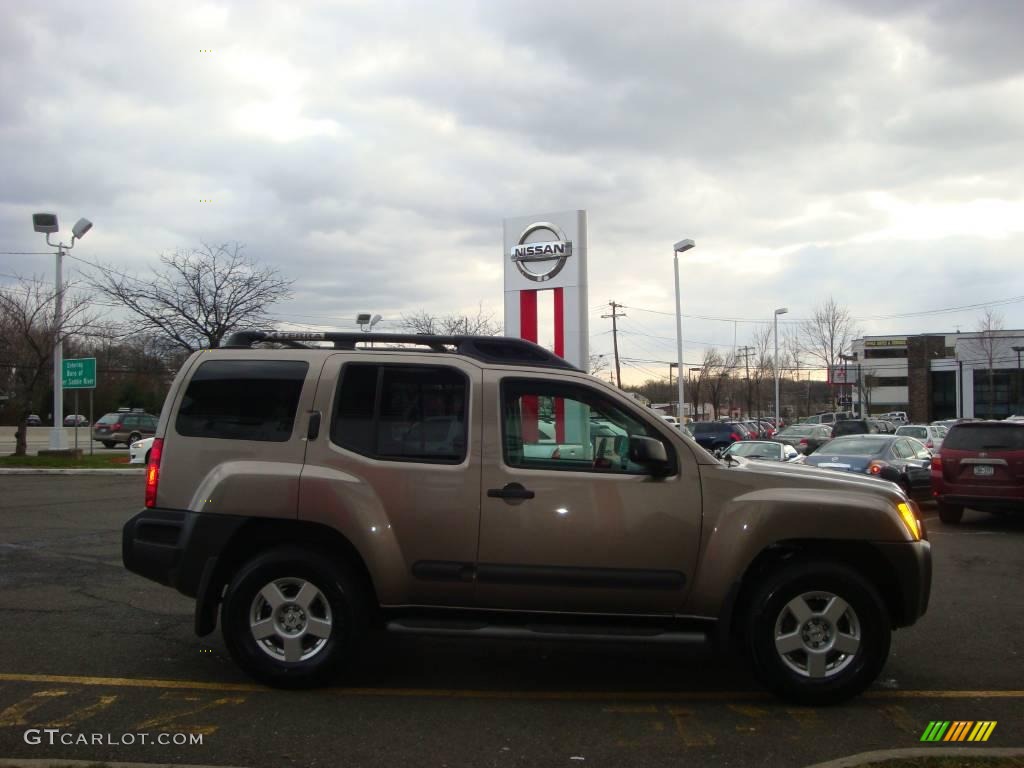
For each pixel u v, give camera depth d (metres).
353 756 4.10
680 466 5.01
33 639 6.09
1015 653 6.03
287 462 5.09
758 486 5.01
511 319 15.83
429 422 5.14
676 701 4.98
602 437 5.12
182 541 5.04
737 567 4.88
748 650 4.94
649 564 4.93
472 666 5.64
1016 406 71.25
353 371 5.23
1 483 19.16
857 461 15.05
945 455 12.73
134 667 5.46
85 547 10.12
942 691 5.20
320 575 4.98
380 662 5.71
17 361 26.92
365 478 5.02
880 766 3.85
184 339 27.28
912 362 77.94
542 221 15.59
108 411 62.91
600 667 5.66
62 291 24.95
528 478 4.98
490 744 4.28
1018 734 4.49
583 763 4.06
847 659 4.88
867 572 5.23
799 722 4.65
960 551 10.48
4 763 3.87
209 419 5.23
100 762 3.93
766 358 65.19
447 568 4.96
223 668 5.46
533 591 4.94
